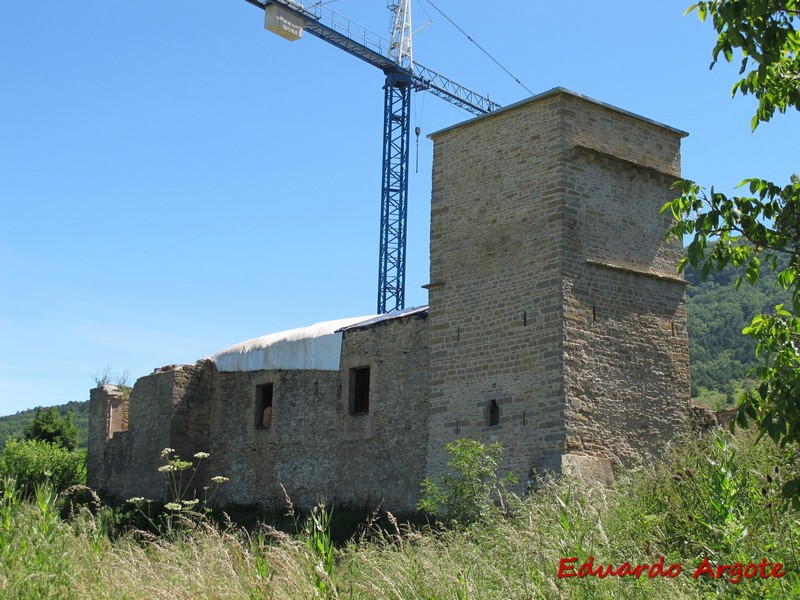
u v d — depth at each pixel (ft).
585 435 70.33
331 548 40.78
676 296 78.84
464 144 80.84
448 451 71.61
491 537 48.19
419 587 37.40
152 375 105.40
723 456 41.73
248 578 38.88
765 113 35.35
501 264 75.97
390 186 178.60
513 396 72.90
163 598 37.88
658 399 75.51
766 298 222.28
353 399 87.81
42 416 173.68
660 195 79.66
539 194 74.64
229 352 101.96
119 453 108.99
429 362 79.46
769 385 33.09
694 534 41.47
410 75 181.98
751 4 30.83
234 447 98.58
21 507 46.60
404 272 175.73
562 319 71.20
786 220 31.96
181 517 51.85
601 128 76.95
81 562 43.09
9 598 37.52
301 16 165.68
